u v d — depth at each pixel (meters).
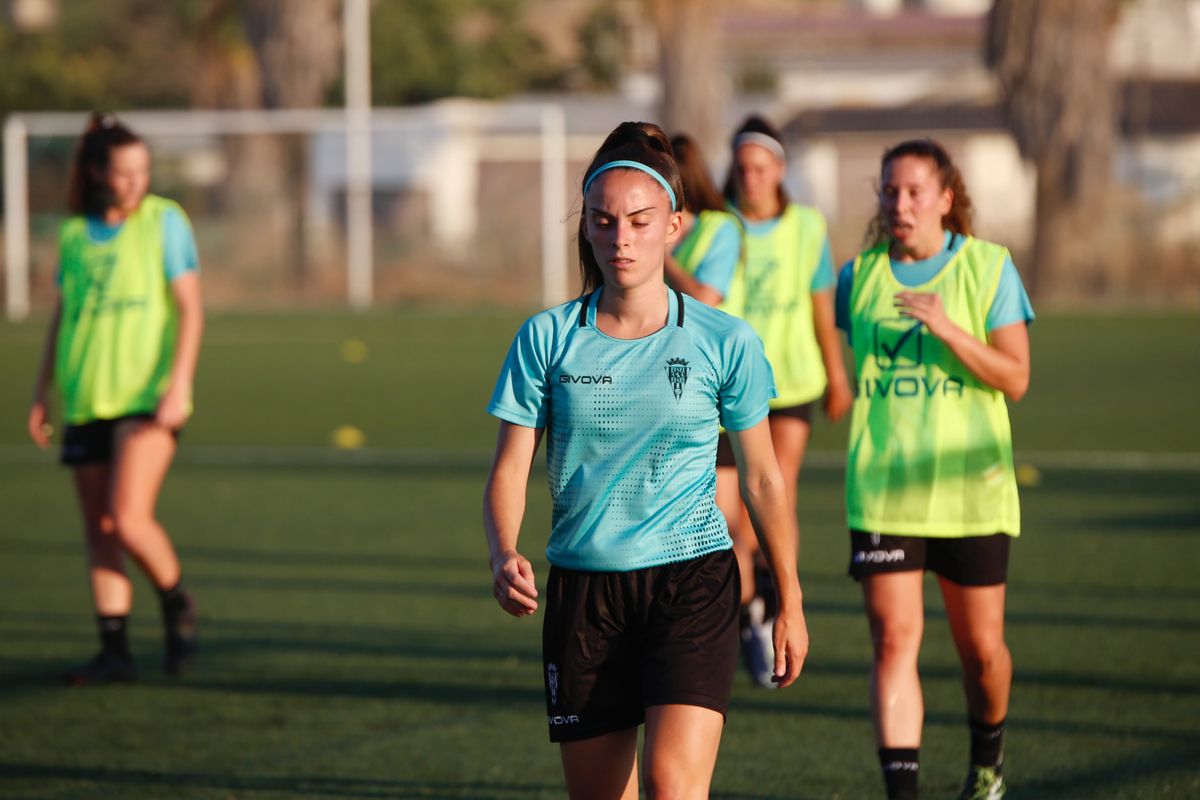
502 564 12.45
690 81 109.06
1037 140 97.12
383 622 25.89
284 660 23.59
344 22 119.31
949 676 22.16
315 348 78.69
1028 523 33.59
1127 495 37.00
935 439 16.58
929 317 16.33
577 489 12.98
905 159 16.91
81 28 165.75
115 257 22.62
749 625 22.08
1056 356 69.69
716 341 12.93
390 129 123.50
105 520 22.77
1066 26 96.38
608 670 13.00
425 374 67.00
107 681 22.55
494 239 106.81
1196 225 99.69
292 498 38.53
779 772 18.05
